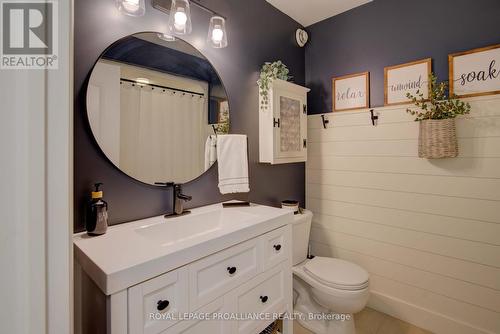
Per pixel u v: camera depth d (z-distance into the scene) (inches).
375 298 76.0
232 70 64.5
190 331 33.7
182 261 32.4
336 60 84.6
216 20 54.8
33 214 16.1
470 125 60.2
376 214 75.8
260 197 73.4
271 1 76.0
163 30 49.9
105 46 42.0
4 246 15.1
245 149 62.8
